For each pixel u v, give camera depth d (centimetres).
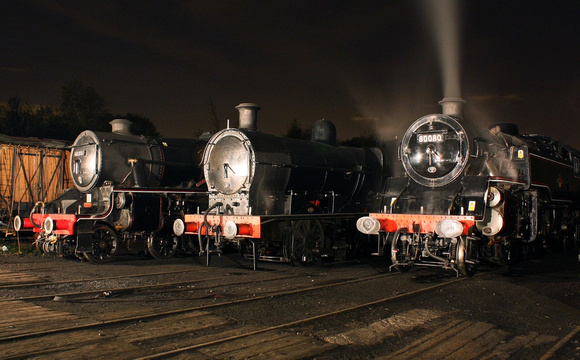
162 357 468
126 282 859
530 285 869
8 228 1513
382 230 1000
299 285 846
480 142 1012
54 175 1634
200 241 1067
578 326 604
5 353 471
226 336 543
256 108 1167
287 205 1114
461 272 928
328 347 509
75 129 3056
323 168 1184
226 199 1094
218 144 1115
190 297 740
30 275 921
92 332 546
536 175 1170
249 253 1171
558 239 1386
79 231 1108
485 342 528
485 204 930
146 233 1219
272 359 470
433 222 938
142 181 1198
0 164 1552
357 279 912
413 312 656
